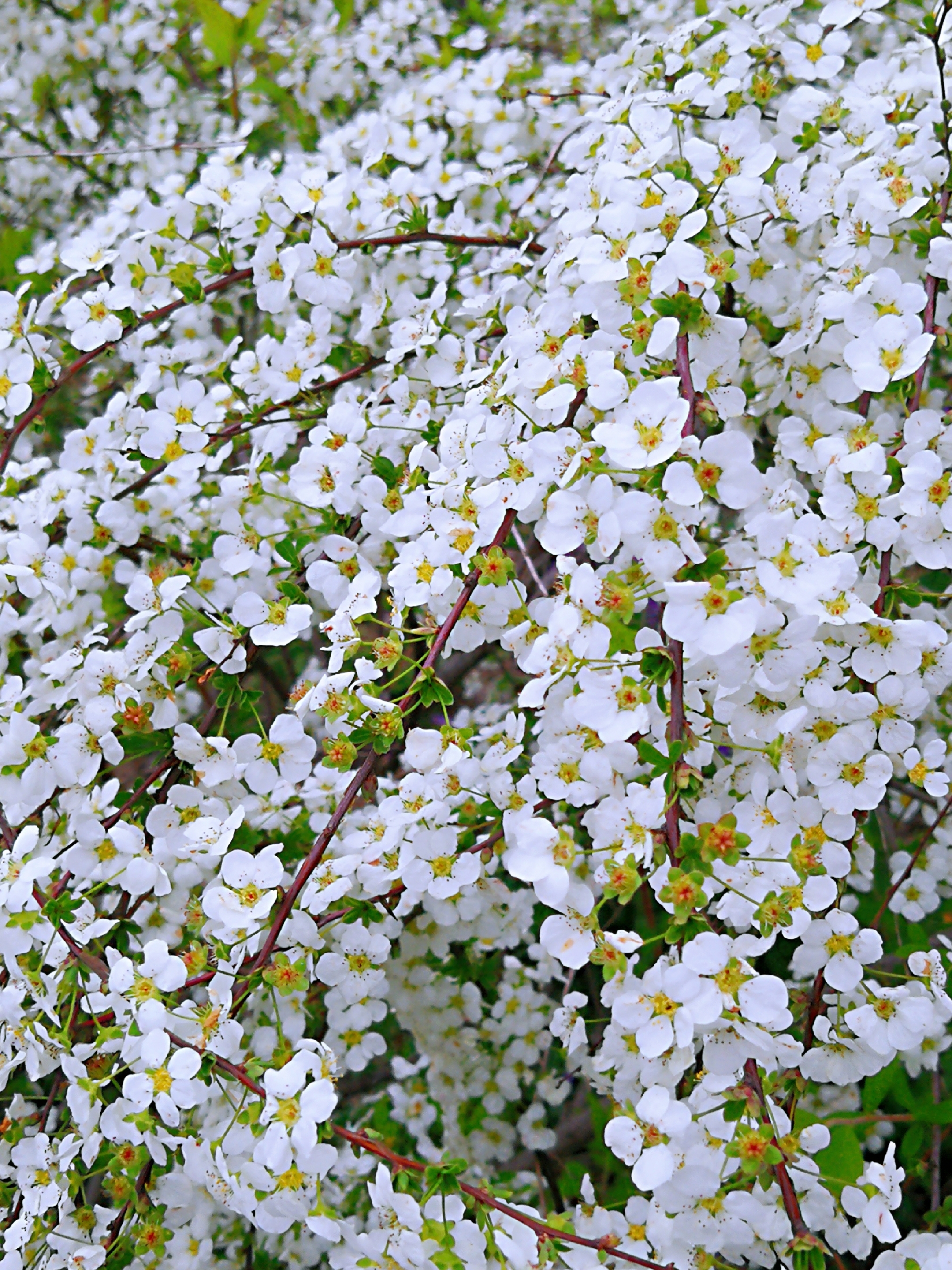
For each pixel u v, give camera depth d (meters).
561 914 0.25
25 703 0.33
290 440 0.32
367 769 0.27
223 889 0.27
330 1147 0.25
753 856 0.26
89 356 0.32
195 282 0.32
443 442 0.28
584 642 0.25
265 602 0.29
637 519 0.25
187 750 0.29
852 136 0.31
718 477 0.25
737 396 0.28
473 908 0.30
